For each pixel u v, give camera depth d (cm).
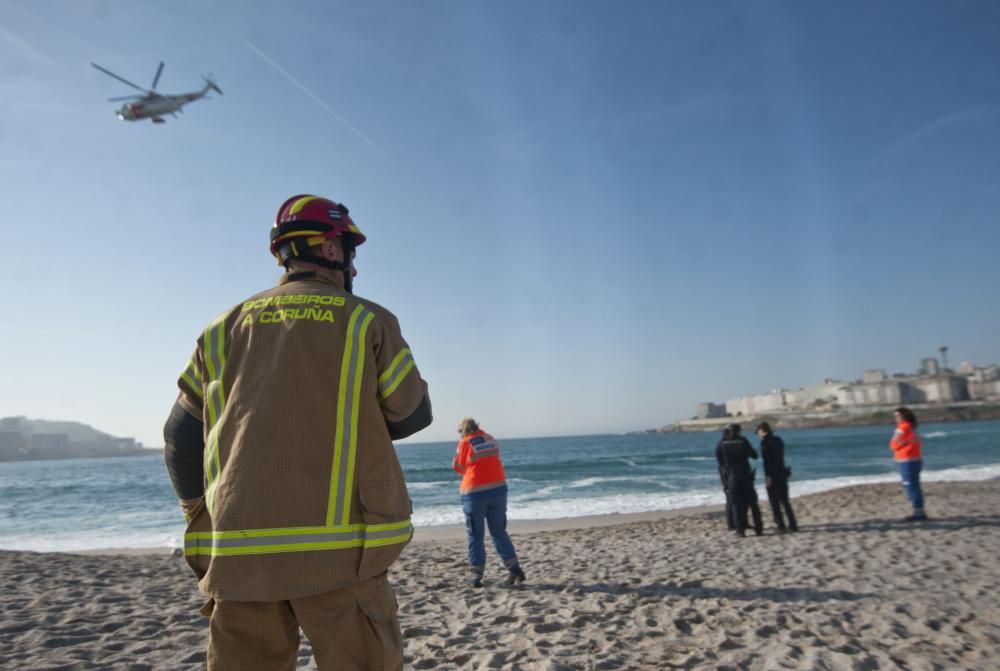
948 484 2098
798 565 766
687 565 805
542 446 11212
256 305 179
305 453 158
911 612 531
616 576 742
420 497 2783
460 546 1145
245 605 157
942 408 17862
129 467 10200
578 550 1009
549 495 2592
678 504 2041
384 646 163
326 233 190
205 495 167
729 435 1130
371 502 164
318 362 166
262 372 166
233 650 159
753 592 627
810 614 531
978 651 430
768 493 1138
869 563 757
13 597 623
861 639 462
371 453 167
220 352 175
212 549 156
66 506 2883
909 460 1170
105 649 446
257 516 152
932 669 398
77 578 745
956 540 896
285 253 193
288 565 150
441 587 702
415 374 184
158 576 785
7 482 5128
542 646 458
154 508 2672
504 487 726
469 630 505
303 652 444
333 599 157
